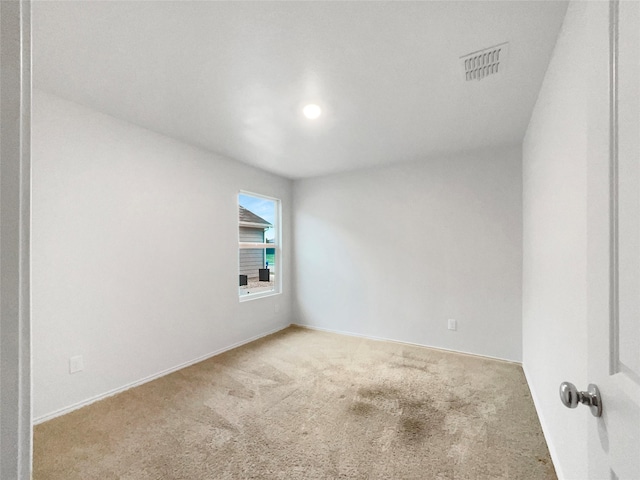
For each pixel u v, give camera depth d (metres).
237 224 3.52
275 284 4.30
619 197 0.53
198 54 1.61
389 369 2.82
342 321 4.05
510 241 3.03
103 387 2.27
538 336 2.06
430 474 1.52
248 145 3.03
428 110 2.26
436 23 1.38
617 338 0.54
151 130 2.62
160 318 2.68
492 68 1.73
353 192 3.98
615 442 0.53
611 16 0.56
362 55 1.62
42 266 1.98
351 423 1.96
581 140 1.14
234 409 2.12
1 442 0.33
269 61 1.67
